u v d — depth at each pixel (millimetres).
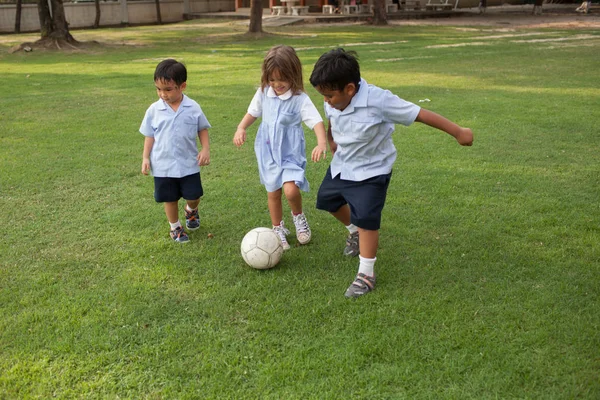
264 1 34219
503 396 2332
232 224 4141
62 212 4363
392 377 2453
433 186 4816
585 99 8375
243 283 3275
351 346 2664
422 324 2834
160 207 4488
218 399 2342
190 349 2666
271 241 3385
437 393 2355
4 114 7883
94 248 3752
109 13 28688
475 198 4523
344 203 3379
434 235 3875
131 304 3053
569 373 2463
